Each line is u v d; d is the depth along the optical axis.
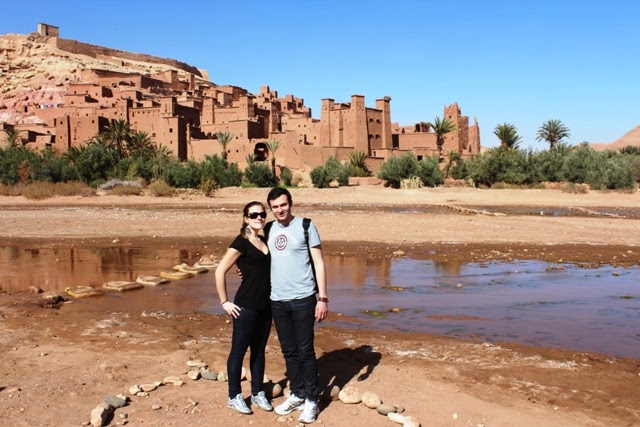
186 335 7.21
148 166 58.50
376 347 6.71
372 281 11.54
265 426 4.49
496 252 15.92
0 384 5.26
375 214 29.91
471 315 8.57
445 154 80.56
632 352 6.67
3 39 137.75
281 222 4.96
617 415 4.69
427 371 5.78
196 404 4.86
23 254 15.95
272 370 5.88
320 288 4.82
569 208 40.28
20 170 53.09
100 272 12.72
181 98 91.81
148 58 149.75
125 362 5.98
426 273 12.55
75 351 6.39
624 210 39.28
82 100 93.31
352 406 4.89
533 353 6.48
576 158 57.72
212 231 21.77
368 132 80.88
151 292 10.34
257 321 4.93
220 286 4.86
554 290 10.59
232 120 79.00
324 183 58.91
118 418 4.51
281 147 74.25
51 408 4.69
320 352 6.48
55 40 135.88
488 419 4.57
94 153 58.16
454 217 27.56
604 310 8.93
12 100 120.25
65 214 30.11
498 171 59.03
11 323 7.79
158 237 19.92
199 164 60.41
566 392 5.20
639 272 12.74
